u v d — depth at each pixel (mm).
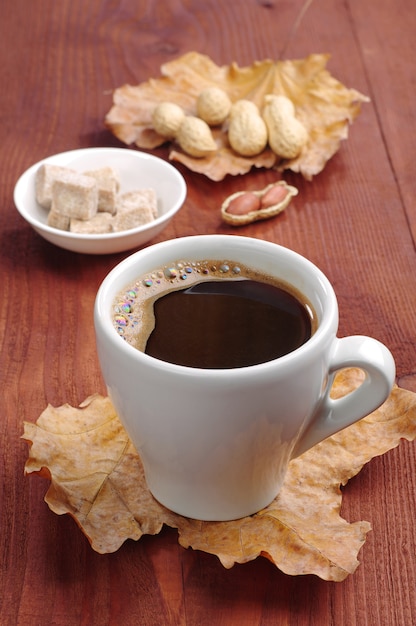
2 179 670
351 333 565
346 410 457
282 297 470
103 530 453
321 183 679
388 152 709
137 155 657
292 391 429
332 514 461
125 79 781
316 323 456
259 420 429
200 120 686
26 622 433
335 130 705
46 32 835
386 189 675
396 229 642
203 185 673
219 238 479
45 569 449
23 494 476
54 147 704
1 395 524
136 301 466
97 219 620
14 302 580
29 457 472
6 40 821
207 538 453
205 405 422
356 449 487
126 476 474
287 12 875
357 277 604
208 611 437
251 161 685
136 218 610
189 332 455
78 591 442
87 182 614
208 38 837
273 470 455
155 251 475
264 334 454
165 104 696
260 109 739
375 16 870
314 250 624
